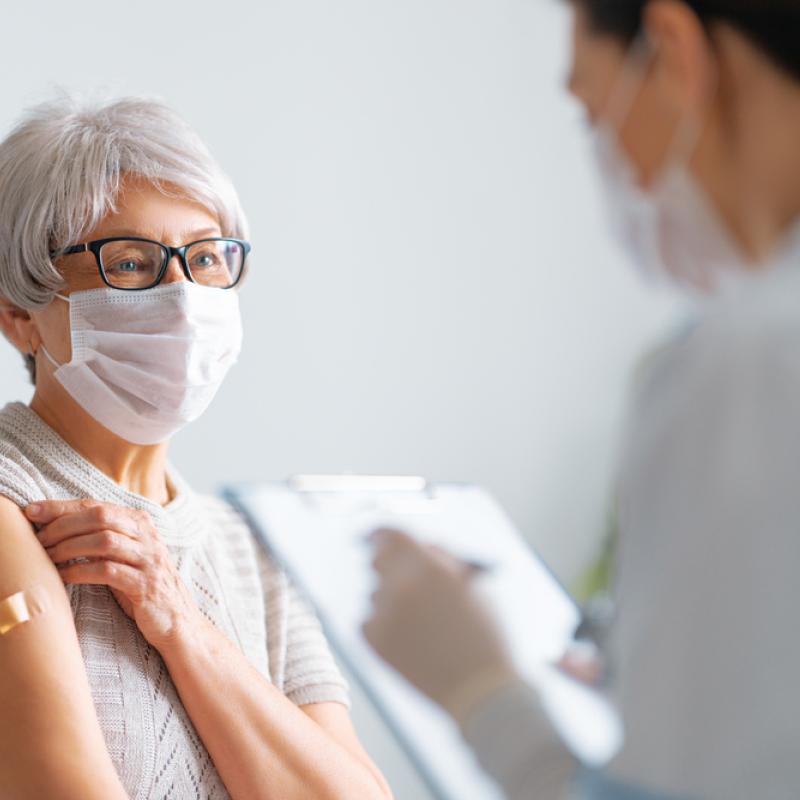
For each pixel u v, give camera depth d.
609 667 0.77
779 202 0.70
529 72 2.99
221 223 1.45
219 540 1.53
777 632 0.66
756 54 0.69
